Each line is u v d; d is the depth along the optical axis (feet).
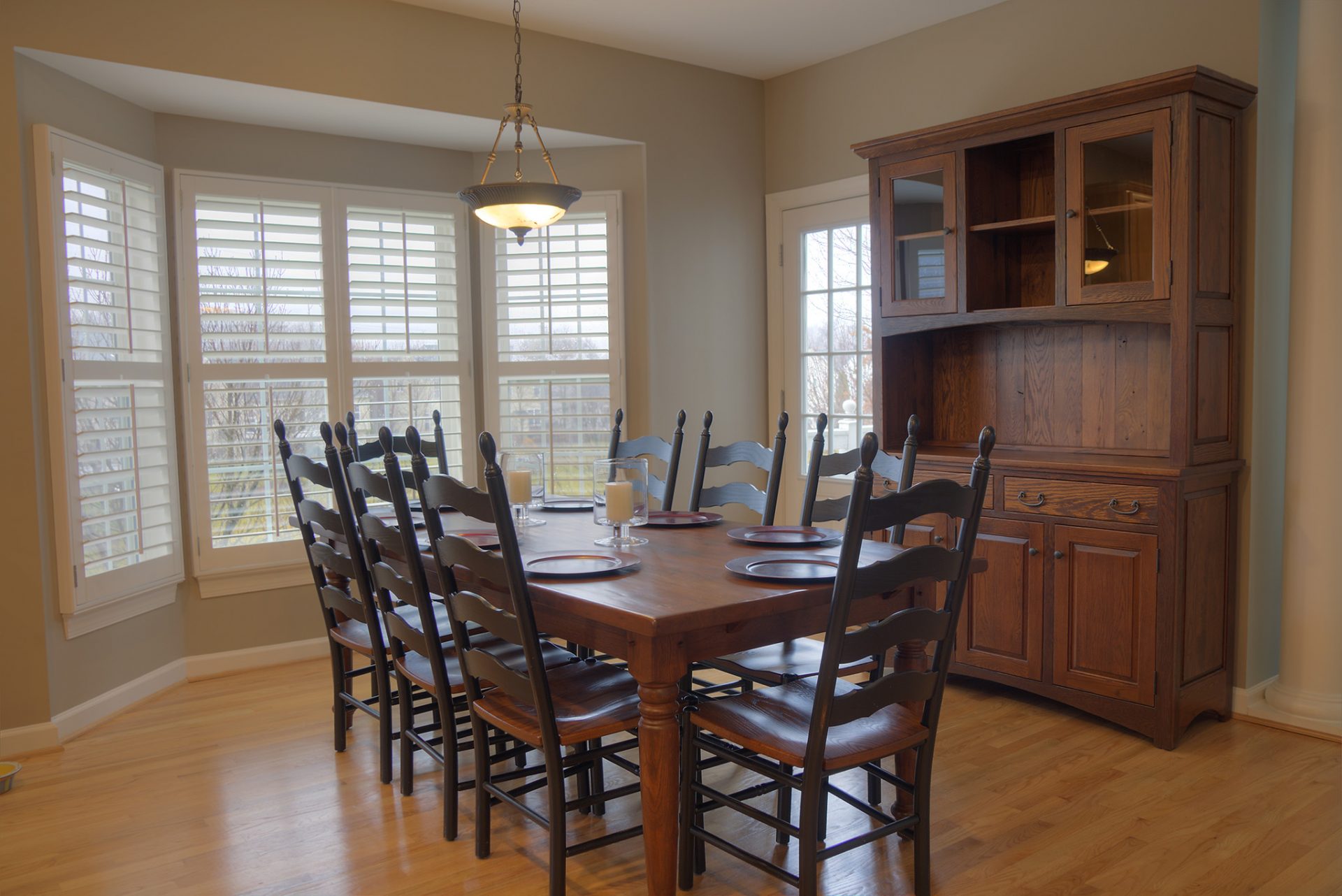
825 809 7.88
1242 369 10.42
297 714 11.15
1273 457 10.76
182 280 12.22
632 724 7.04
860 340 14.25
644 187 14.23
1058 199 10.52
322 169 13.25
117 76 10.80
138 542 11.35
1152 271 9.78
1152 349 10.98
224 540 12.57
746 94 15.16
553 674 8.02
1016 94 12.19
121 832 8.21
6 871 7.59
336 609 10.00
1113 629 9.99
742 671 8.30
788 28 13.08
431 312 13.99
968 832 7.98
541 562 7.68
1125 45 11.14
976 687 11.62
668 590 6.82
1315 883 7.12
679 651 6.41
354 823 8.32
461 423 14.21
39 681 10.11
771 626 6.92
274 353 12.80
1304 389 10.05
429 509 7.48
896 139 11.78
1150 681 9.73
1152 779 8.96
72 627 10.51
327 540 10.37
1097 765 9.30
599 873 7.44
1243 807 8.39
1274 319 10.61
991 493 10.98
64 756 9.96
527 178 14.44
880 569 6.16
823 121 14.53
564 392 14.42
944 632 6.75
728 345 15.17
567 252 14.25
